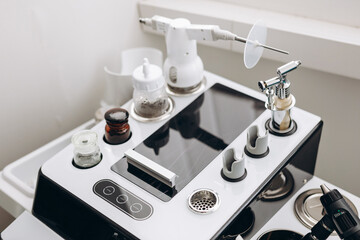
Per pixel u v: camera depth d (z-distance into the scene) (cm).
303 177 101
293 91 131
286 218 96
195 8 131
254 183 85
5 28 108
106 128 96
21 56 114
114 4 128
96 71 133
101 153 94
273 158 89
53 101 127
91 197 85
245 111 101
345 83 120
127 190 86
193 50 101
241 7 130
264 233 93
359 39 110
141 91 95
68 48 122
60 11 116
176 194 84
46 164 92
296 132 94
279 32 117
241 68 136
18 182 102
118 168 90
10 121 120
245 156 90
